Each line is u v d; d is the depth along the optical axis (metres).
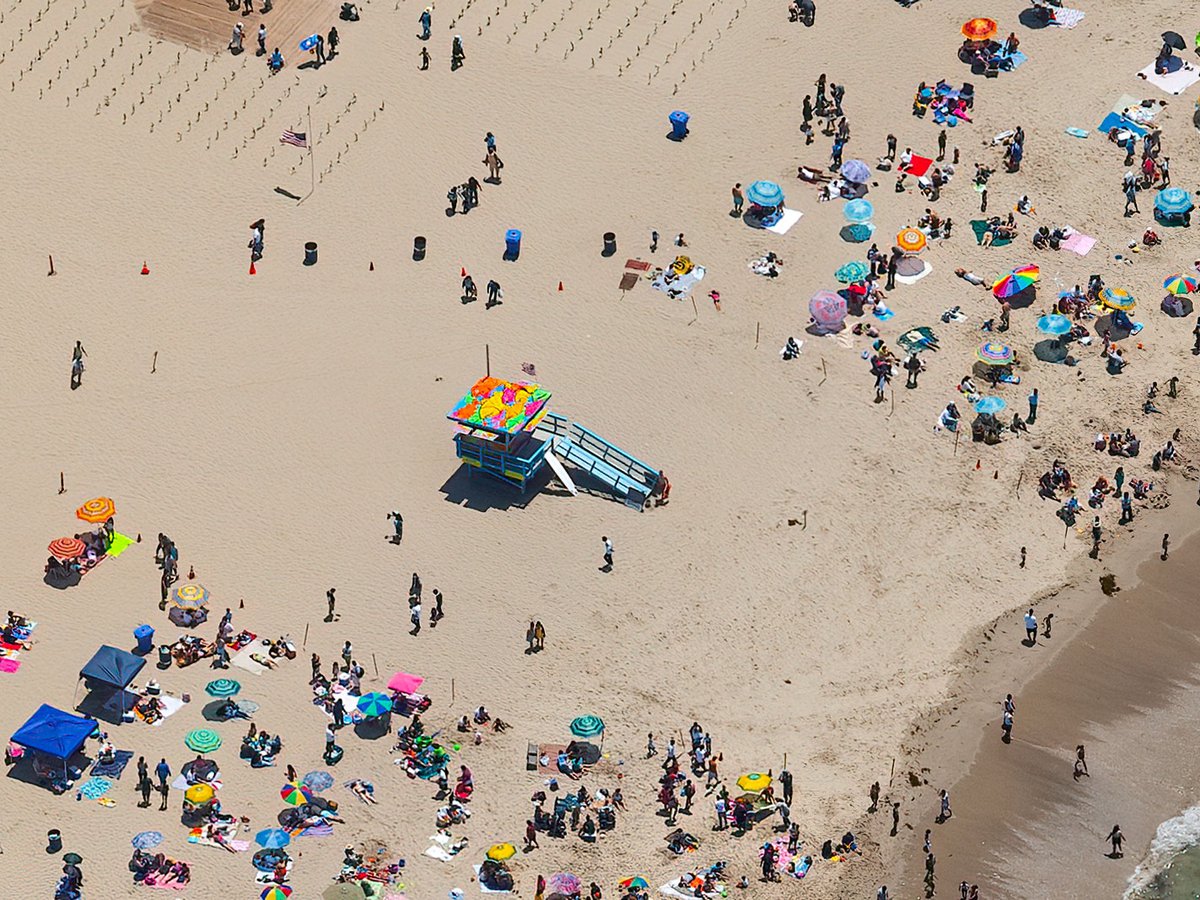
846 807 145.62
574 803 143.25
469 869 139.38
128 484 166.88
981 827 145.25
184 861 138.50
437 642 155.50
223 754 145.75
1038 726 152.75
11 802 141.88
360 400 175.25
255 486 167.38
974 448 173.25
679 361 179.38
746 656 156.38
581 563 162.50
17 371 176.62
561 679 153.50
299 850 140.00
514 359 179.00
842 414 175.38
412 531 164.50
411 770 145.38
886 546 165.12
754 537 165.12
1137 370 180.50
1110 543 166.88
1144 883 142.00
